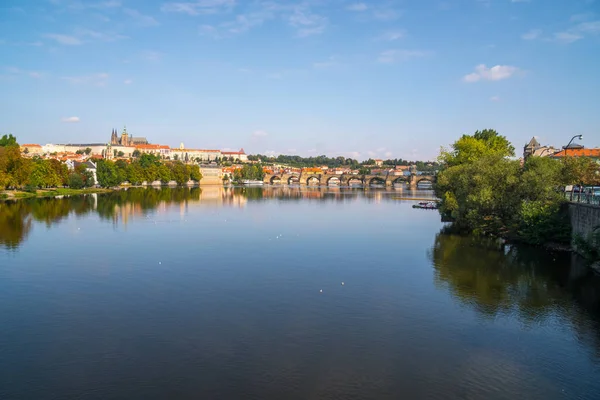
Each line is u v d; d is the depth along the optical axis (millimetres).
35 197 197250
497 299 57062
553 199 91625
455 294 59156
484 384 36969
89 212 146125
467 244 94000
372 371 38625
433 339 45125
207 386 35969
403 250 87625
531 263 75438
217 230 112875
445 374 38406
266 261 77375
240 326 47875
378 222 133000
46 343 43500
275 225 124125
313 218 143000
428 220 138750
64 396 34469
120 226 117188
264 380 36938
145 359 40344
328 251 86375
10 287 61125
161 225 120438
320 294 58844
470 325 48750
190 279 65625
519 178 98312
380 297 57750
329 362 40094
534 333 46812
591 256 67562
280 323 48781
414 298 57375
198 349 42344
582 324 49188
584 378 38250
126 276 67000
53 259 77562
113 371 38188
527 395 35594
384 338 45188
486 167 105812
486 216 104312
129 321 49125
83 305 54156
